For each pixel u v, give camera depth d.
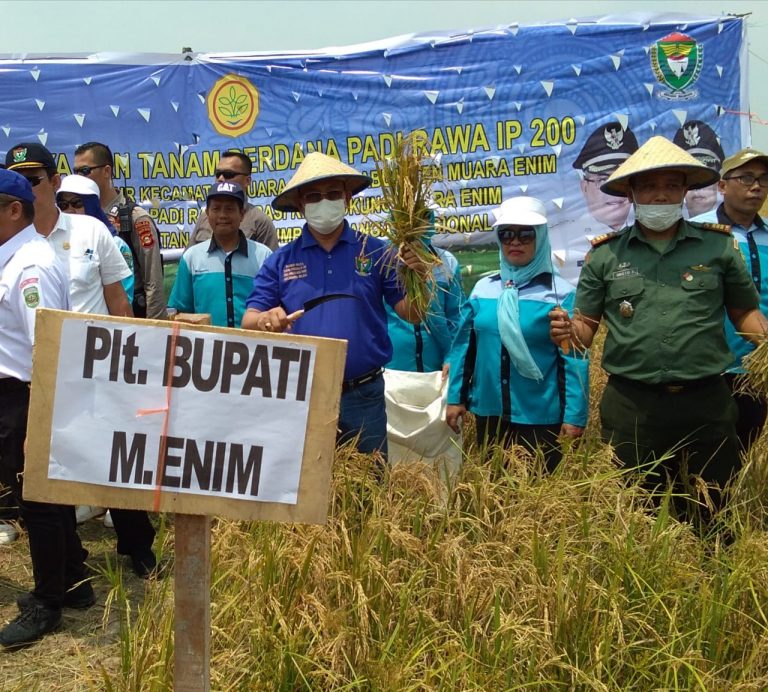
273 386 2.14
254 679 2.79
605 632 2.88
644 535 3.50
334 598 3.11
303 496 2.16
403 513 3.54
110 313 4.25
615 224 7.14
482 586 3.12
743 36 6.83
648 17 6.93
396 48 7.34
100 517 5.16
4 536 4.67
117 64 7.71
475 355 4.58
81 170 5.52
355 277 3.96
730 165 4.60
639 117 7.00
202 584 2.21
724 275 3.90
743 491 4.01
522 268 4.41
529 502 3.62
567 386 4.36
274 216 7.74
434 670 2.75
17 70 7.78
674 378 3.86
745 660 2.97
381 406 4.08
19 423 3.58
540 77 7.12
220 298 5.20
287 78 7.53
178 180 7.80
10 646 3.54
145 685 2.73
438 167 3.80
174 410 2.15
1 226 3.65
